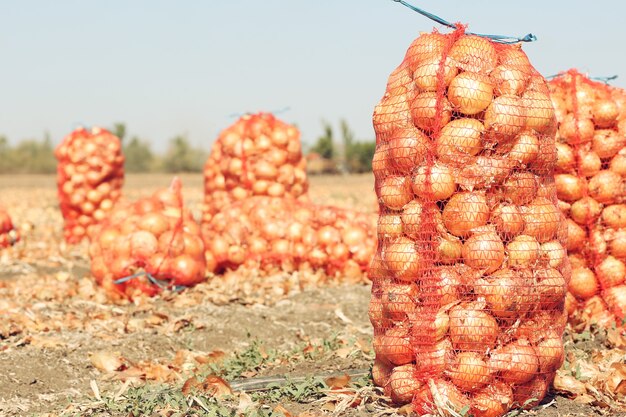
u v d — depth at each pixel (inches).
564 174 146.0
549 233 120.9
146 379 139.9
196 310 169.8
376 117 123.2
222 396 128.6
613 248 146.5
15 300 175.8
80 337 154.6
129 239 177.9
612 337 140.0
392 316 121.0
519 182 119.6
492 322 118.3
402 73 122.3
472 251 118.1
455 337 118.4
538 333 120.4
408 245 119.7
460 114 119.3
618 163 145.7
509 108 118.6
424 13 121.4
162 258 177.9
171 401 126.7
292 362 144.9
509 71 120.0
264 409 125.3
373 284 124.0
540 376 121.6
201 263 183.6
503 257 119.0
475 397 119.2
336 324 164.7
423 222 119.0
